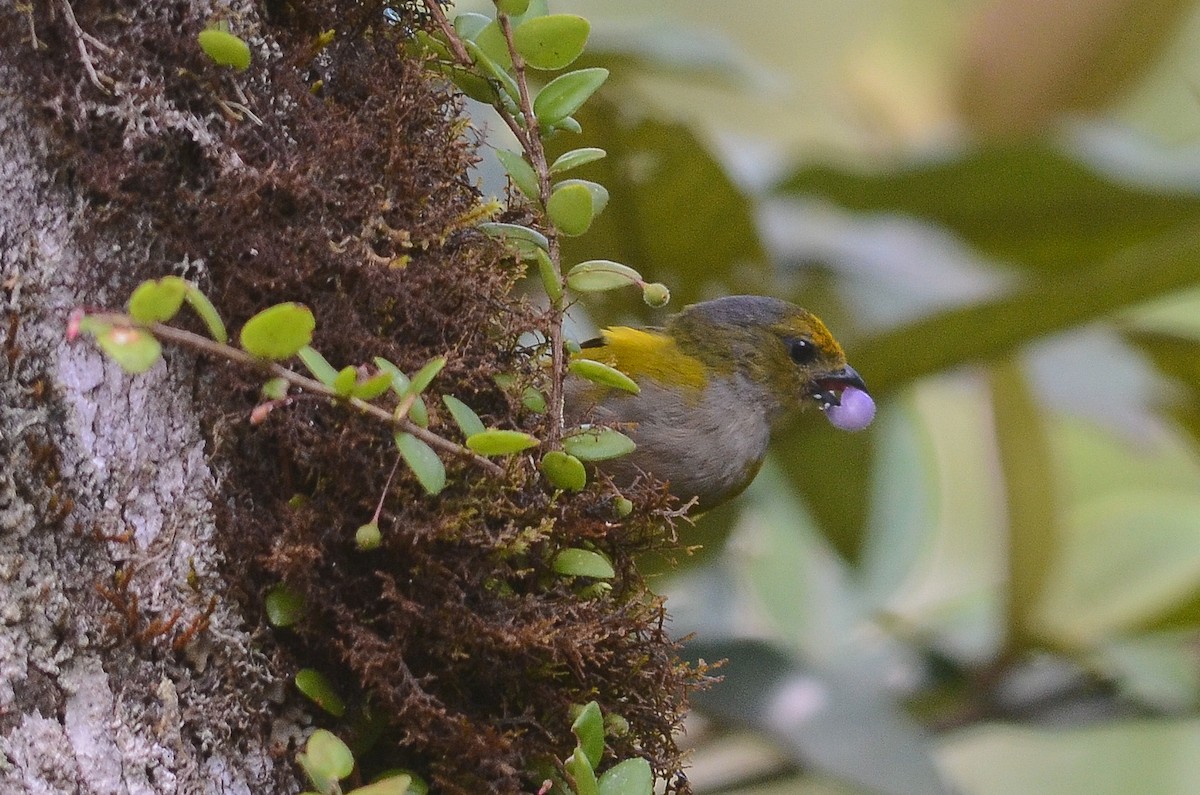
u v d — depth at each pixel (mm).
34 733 1903
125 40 1912
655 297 1922
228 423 1913
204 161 1914
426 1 1924
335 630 1915
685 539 2006
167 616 1909
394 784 1854
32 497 1905
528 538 1917
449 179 1929
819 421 2018
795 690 1992
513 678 1920
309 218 1918
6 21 1908
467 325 1925
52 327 1908
